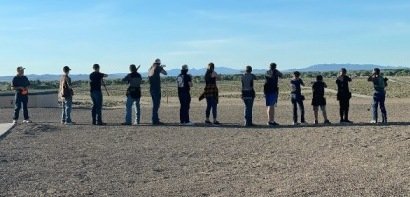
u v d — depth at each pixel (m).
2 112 33.09
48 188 10.67
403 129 18.80
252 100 22.55
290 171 12.23
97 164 13.41
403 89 70.31
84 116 30.06
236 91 77.50
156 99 23.06
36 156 14.51
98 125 22.55
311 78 138.38
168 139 18.12
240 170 12.59
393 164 12.51
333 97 51.75
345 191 9.90
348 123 22.50
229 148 16.00
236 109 35.41
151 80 22.97
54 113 32.75
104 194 10.20
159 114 31.36
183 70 23.23
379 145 15.41
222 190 10.44
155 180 11.55
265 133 19.50
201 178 11.72
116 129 20.98
